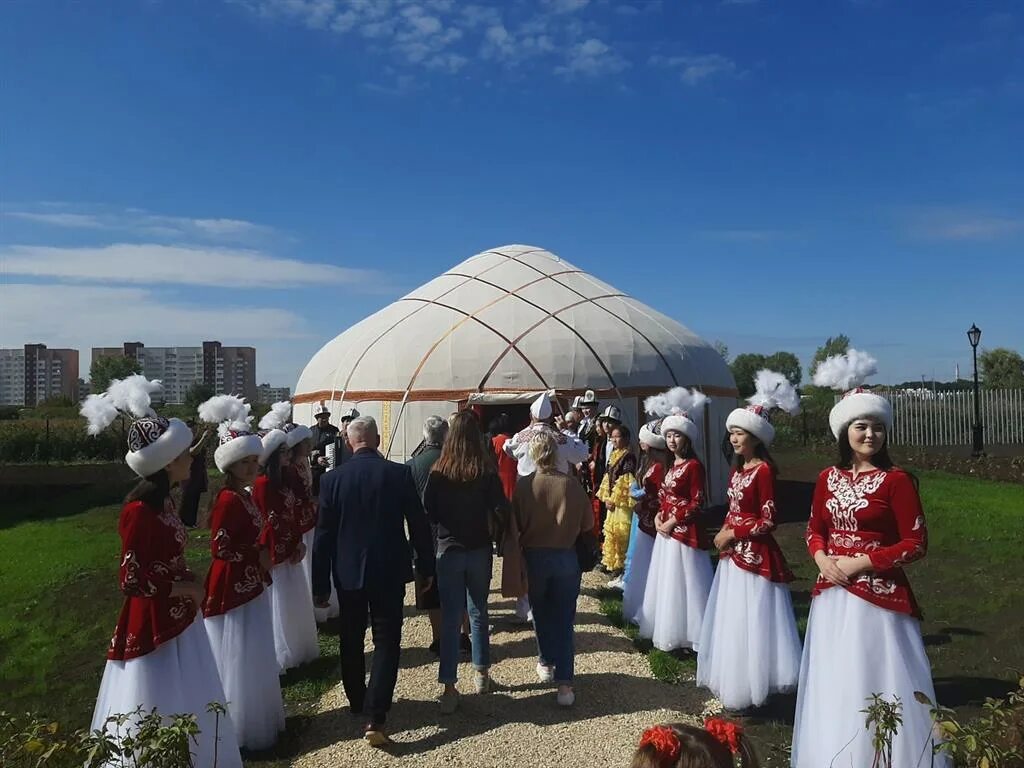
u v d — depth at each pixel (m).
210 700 3.57
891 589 3.42
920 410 21.98
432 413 13.27
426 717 4.50
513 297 14.38
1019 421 21.38
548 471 4.68
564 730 4.29
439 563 4.61
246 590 4.35
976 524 10.24
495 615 6.48
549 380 13.08
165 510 3.57
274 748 4.29
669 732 2.08
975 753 3.39
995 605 6.77
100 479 18.81
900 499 3.38
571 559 4.64
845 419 3.52
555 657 4.63
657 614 5.54
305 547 5.62
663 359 13.92
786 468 17.67
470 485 4.59
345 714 4.62
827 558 3.53
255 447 4.43
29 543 11.14
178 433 3.53
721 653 4.62
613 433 8.03
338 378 14.52
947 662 5.43
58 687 5.75
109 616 7.51
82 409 3.95
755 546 4.57
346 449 9.07
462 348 13.48
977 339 19.09
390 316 15.23
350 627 4.44
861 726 3.32
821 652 3.53
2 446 21.91
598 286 15.53
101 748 2.77
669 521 5.51
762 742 4.17
